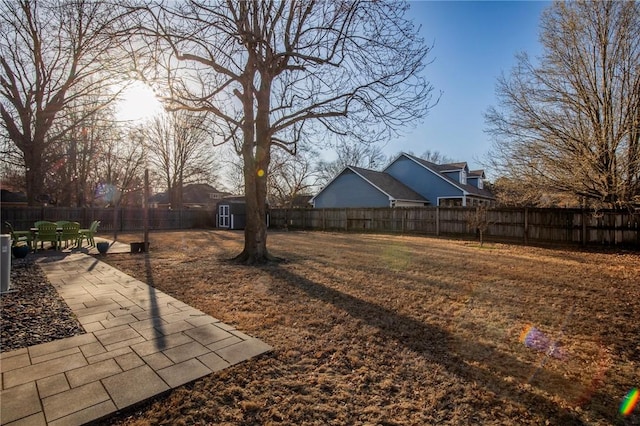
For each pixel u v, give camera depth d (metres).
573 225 11.22
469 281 5.64
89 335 3.09
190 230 20.00
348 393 2.21
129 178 24.12
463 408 2.07
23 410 1.88
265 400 2.10
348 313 3.91
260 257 7.34
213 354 2.71
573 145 10.41
